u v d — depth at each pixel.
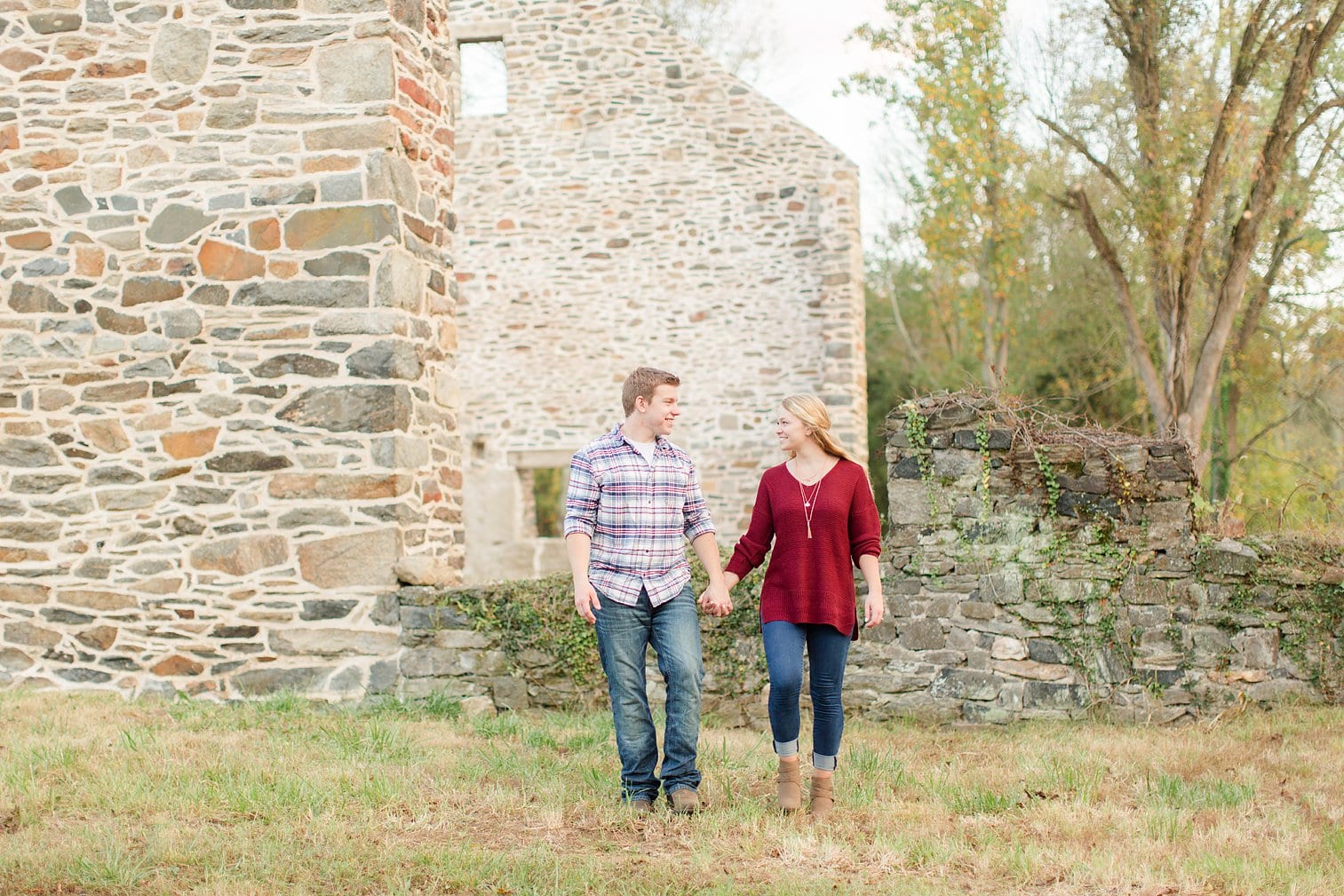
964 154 14.53
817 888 3.36
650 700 6.30
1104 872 3.47
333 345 6.55
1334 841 3.73
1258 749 5.08
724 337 13.40
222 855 3.60
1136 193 13.39
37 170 6.79
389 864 3.55
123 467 6.66
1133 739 5.39
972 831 3.98
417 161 6.96
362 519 6.48
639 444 4.24
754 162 13.48
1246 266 12.62
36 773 4.57
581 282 13.73
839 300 13.08
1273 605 5.89
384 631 6.43
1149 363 13.55
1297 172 13.42
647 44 13.73
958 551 6.11
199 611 6.54
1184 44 12.87
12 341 6.75
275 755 4.98
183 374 6.64
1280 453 16.42
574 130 13.82
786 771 4.16
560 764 4.89
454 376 7.37
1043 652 6.00
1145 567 5.96
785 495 4.17
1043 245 19.53
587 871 3.48
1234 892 3.32
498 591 6.38
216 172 6.68
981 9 13.84
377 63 6.61
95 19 6.79
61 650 6.63
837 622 4.07
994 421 6.15
